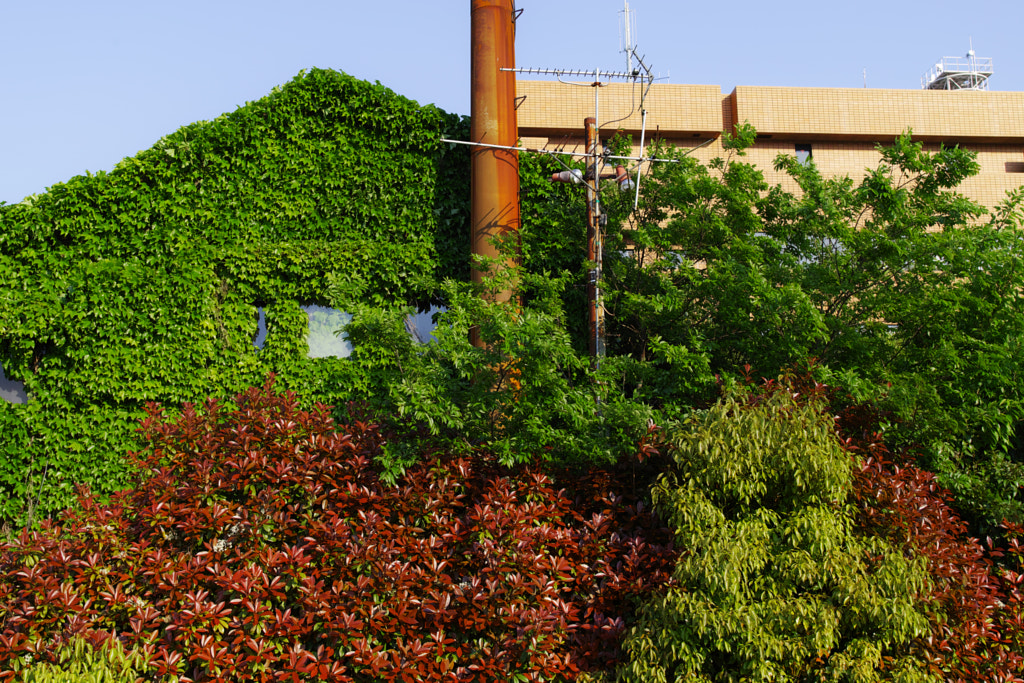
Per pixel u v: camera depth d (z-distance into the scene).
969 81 30.45
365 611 7.87
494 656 8.06
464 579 8.66
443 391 10.07
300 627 7.73
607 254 13.23
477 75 14.48
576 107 23.67
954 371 11.30
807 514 8.22
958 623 8.73
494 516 8.65
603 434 10.38
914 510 8.88
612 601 8.86
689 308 12.69
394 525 8.75
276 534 8.59
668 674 8.20
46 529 8.57
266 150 14.28
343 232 14.38
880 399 10.74
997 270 11.58
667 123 23.91
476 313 10.58
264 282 13.83
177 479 8.98
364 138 14.60
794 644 7.82
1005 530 10.70
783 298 11.00
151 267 13.59
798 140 24.62
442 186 14.69
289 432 9.13
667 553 8.73
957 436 11.51
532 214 14.68
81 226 13.45
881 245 12.05
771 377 11.76
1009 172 25.14
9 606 7.80
